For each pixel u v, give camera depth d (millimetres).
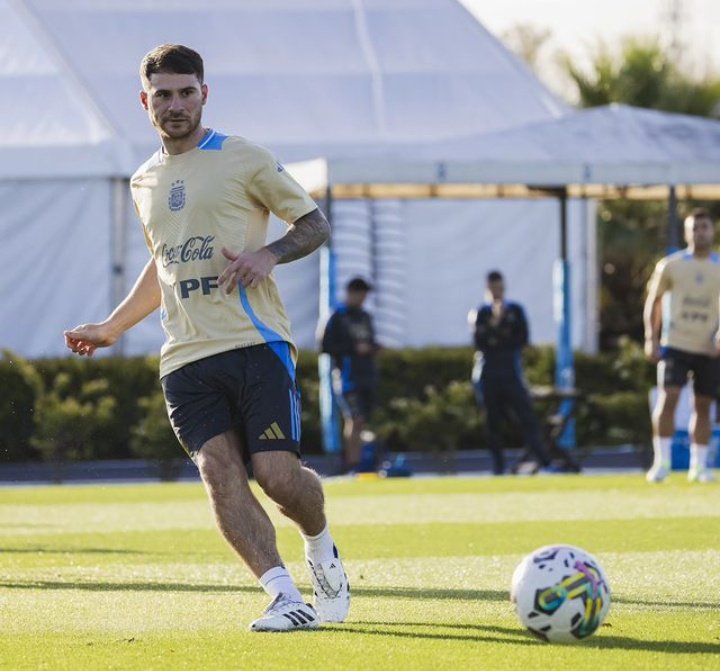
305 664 11141
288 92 61312
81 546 22078
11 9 60406
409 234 58562
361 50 63469
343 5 65188
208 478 12922
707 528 23578
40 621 13773
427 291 58594
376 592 15875
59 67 58562
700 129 45656
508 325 41562
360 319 42312
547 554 12047
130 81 60438
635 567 18078
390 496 32906
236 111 60281
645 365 51812
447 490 34500
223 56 62531
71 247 55719
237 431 13164
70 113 56656
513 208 59219
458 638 12336
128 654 11727
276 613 12828
